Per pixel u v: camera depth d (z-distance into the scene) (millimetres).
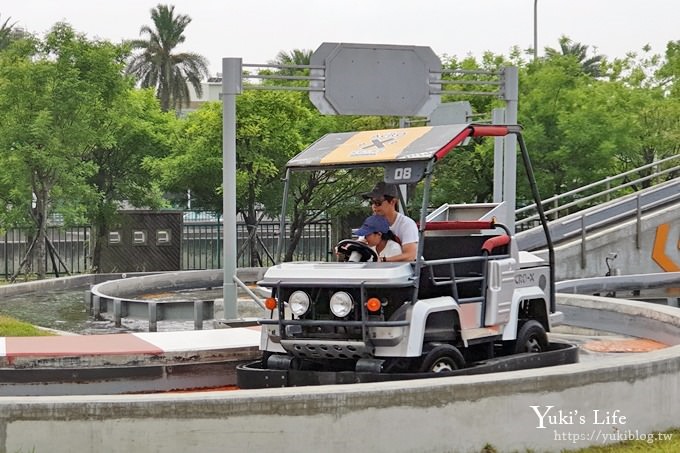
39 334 18719
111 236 42156
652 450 9969
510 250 13344
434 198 40812
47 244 39469
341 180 38938
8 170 36719
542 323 14133
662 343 18047
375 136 13078
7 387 13469
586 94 43062
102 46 38781
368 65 22469
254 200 41094
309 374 12117
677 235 32344
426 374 11695
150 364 13953
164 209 46594
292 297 12102
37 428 9062
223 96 21359
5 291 29703
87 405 9055
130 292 30109
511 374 10023
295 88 21984
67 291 31281
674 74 52531
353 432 9305
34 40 37906
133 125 41844
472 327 12656
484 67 44281
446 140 12234
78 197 39000
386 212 12812
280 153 39562
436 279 12414
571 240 32562
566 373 10125
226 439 9102
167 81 97562
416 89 22938
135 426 9047
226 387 14289
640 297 26469
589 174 41500
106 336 15297
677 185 36531
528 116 41969
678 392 11016
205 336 15328
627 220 33406
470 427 9672
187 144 42188
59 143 36625
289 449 9180
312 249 46156
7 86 36562
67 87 36750
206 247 45406
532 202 43000
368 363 11844
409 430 9461
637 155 46000
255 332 15758
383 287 11648
